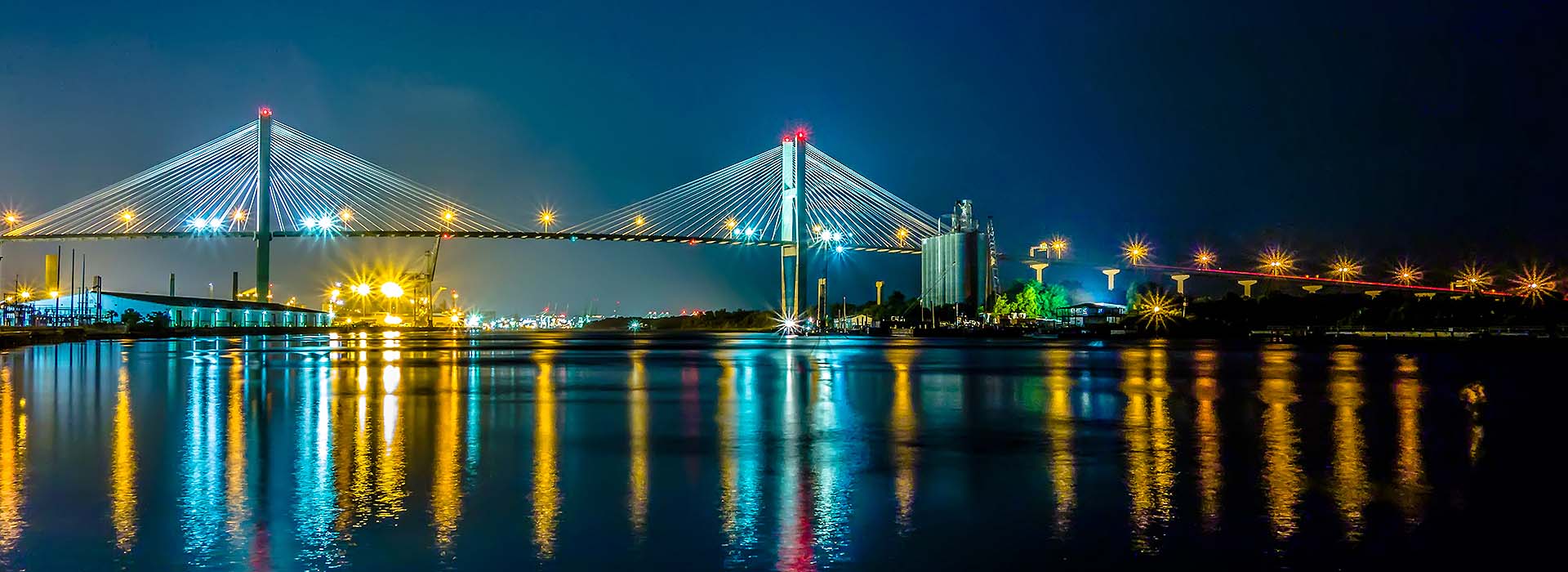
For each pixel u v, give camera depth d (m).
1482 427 27.20
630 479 19.05
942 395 37.06
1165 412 30.92
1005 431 26.23
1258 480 18.91
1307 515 16.17
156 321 140.25
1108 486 18.39
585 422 28.11
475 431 25.92
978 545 14.45
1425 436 25.23
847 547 14.36
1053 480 18.95
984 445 23.50
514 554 13.92
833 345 105.94
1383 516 16.17
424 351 82.69
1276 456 21.80
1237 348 89.44
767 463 20.97
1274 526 15.47
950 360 65.94
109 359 63.66
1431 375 48.78
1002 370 53.75
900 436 25.17
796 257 181.38
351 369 53.41
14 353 72.12
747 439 24.61
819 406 32.88
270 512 16.08
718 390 39.72
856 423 27.97
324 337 139.00
